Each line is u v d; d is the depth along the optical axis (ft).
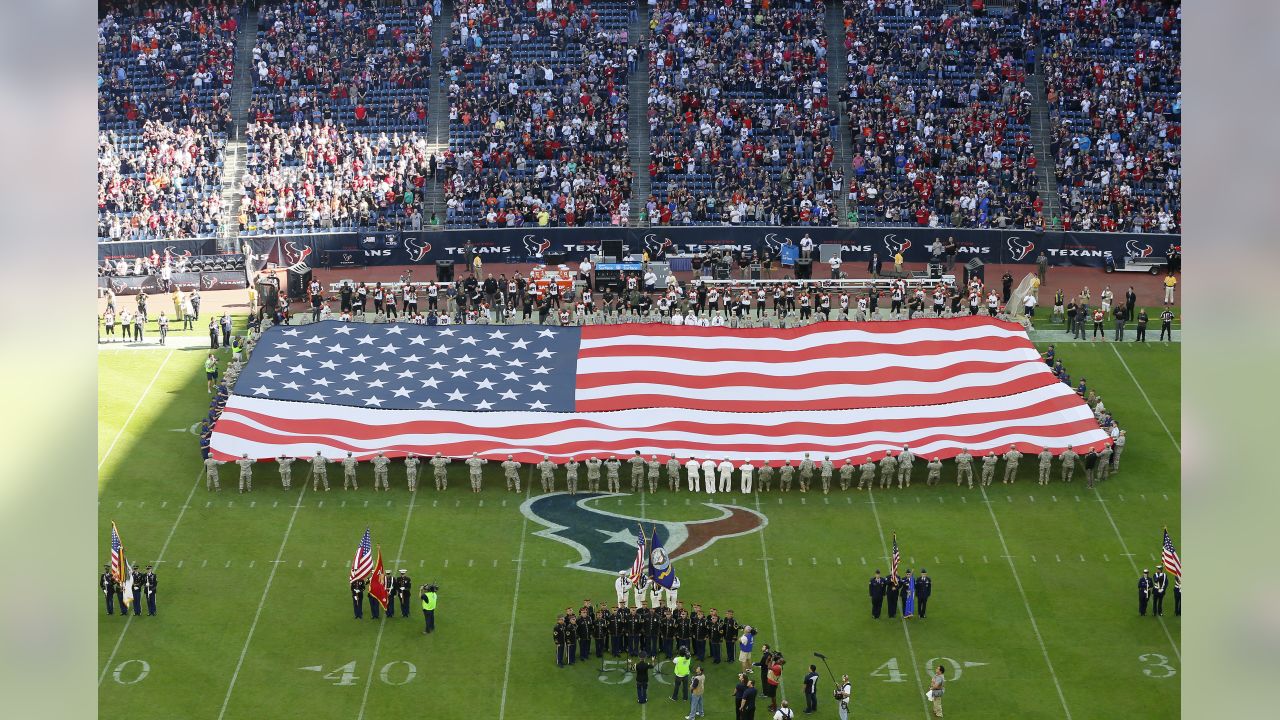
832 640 164.66
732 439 203.72
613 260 269.03
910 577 167.12
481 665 159.74
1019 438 202.80
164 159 296.51
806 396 213.87
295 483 201.87
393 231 283.18
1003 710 151.33
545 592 174.09
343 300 255.09
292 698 153.38
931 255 282.15
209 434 205.87
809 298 254.88
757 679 156.56
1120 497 198.70
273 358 222.89
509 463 197.26
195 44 317.42
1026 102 307.17
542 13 320.29
